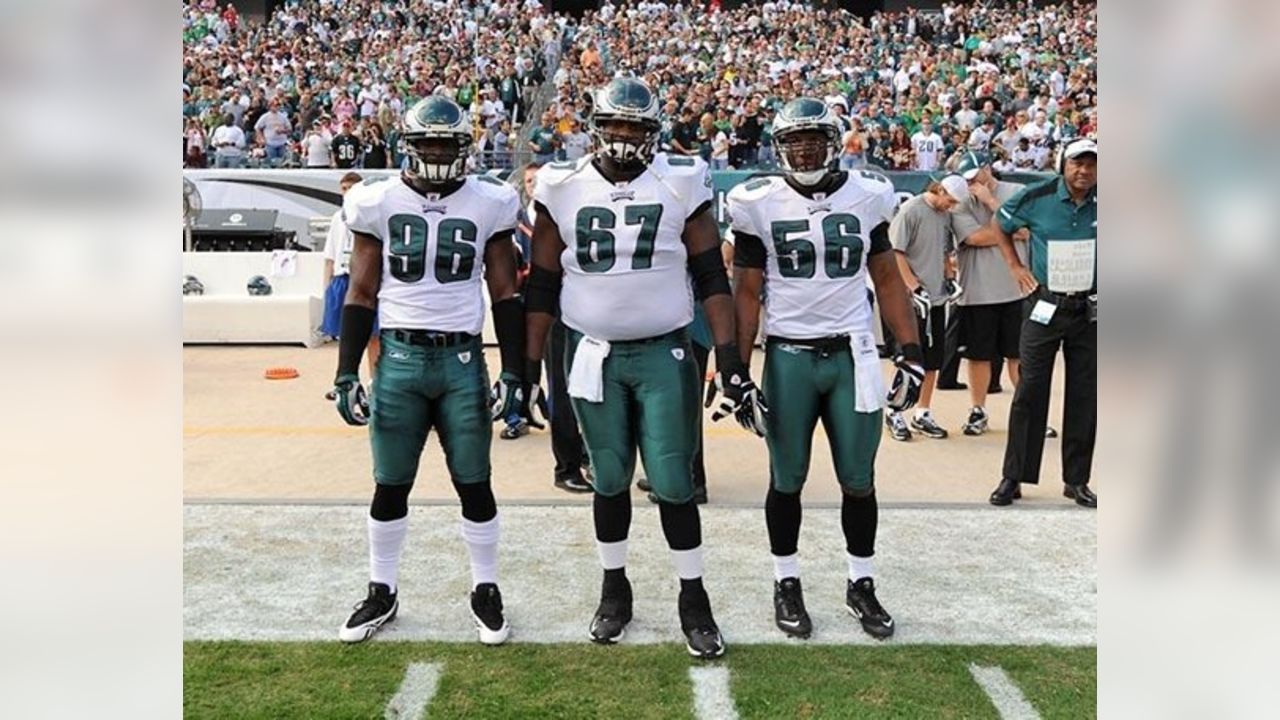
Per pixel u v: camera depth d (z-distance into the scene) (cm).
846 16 2564
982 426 681
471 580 422
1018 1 2567
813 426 375
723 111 1678
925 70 2089
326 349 1008
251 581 420
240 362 936
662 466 358
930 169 1500
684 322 361
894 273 380
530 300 369
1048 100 1814
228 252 1088
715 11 2553
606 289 351
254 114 1728
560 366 539
